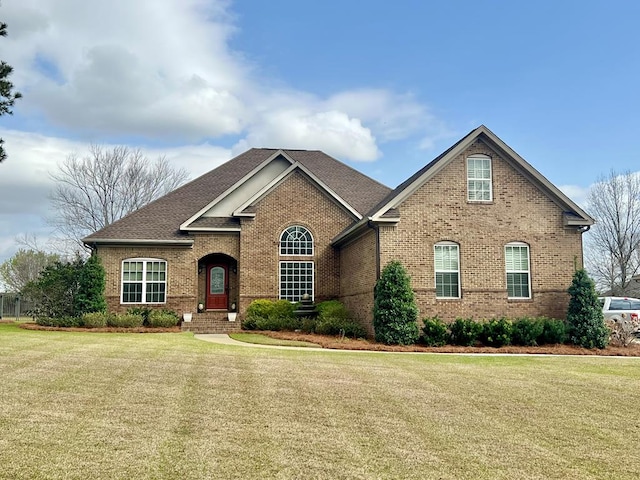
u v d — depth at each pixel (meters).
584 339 20.41
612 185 46.09
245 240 26.95
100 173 46.69
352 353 17.59
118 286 26.08
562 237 22.45
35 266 58.12
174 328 24.20
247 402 10.38
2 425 8.51
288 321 24.41
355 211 27.59
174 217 28.25
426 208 21.73
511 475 7.31
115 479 6.76
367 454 7.88
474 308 21.52
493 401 11.07
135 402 10.09
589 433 9.18
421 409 10.30
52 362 13.45
